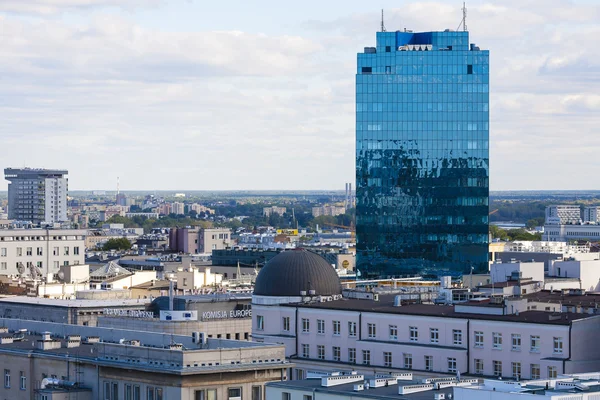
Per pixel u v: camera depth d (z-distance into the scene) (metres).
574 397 196.75
